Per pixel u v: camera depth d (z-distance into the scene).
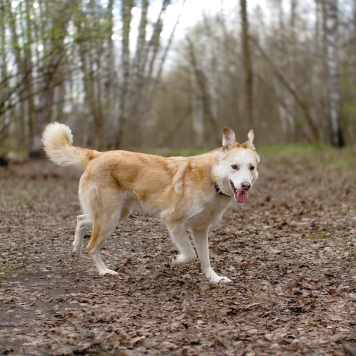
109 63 19.75
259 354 3.53
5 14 11.70
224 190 4.96
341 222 7.65
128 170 5.29
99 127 20.30
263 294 4.76
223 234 7.12
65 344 3.64
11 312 4.25
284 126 39.38
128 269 5.57
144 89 23.75
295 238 6.82
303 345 3.66
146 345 3.66
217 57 35.72
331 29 22.41
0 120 19.00
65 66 15.20
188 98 42.06
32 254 6.09
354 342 3.70
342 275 5.25
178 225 5.12
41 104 21.12
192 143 50.16
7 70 14.03
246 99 20.30
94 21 12.80
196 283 5.12
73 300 4.58
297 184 12.60
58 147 5.47
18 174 15.48
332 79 22.94
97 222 5.32
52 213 8.75
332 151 20.91
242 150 4.89
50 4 12.23
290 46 37.00
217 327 4.02
